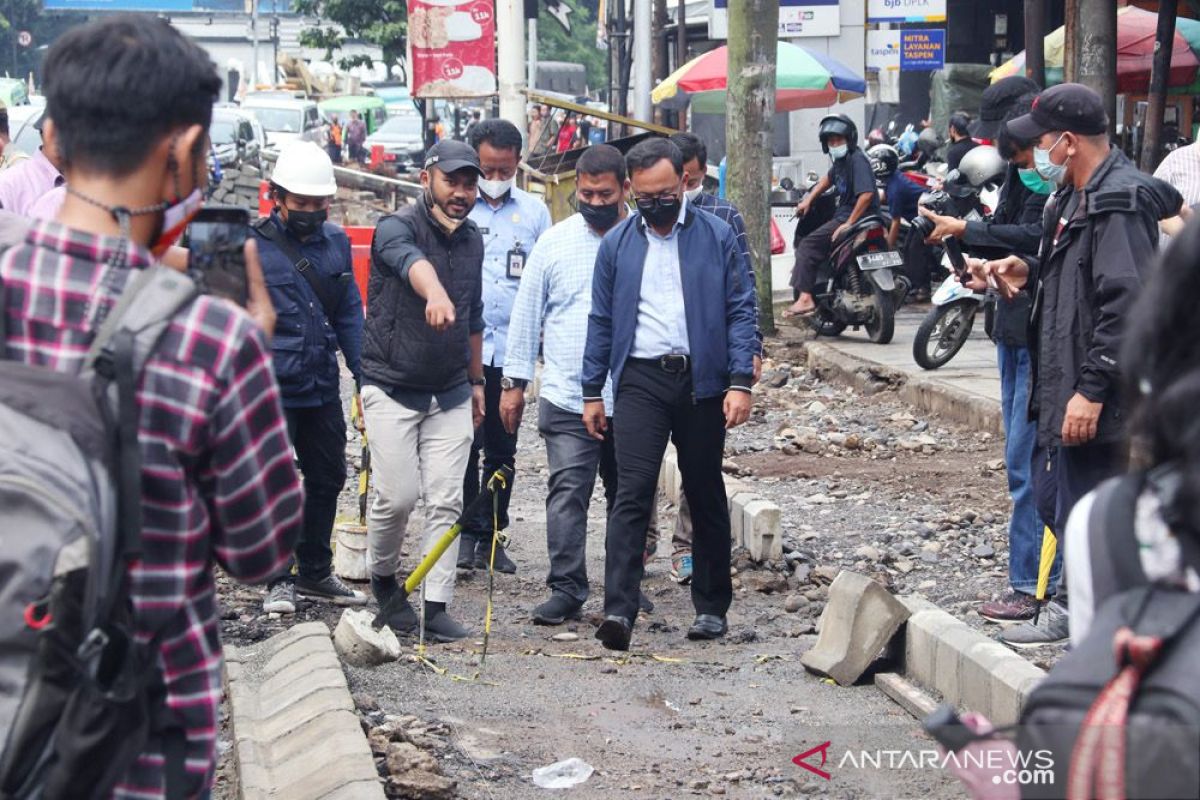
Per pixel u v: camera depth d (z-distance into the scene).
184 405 2.32
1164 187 5.39
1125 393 1.97
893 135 26.69
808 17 21.59
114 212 2.38
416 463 6.66
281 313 6.91
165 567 2.35
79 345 2.32
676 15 33.44
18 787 2.19
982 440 11.10
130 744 2.27
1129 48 15.21
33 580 2.15
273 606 7.03
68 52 2.36
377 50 71.81
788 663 6.47
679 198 6.50
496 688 5.98
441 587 6.77
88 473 2.21
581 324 7.23
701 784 4.86
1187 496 1.85
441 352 6.55
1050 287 5.61
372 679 5.97
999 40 27.97
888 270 14.35
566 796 4.75
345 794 4.30
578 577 7.27
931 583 7.70
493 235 8.24
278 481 2.45
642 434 6.56
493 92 15.81
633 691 6.00
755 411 12.38
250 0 82.12
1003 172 7.93
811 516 9.10
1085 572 1.96
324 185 6.79
